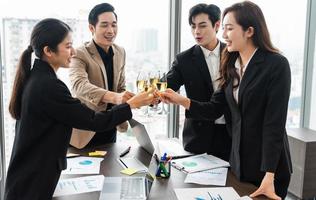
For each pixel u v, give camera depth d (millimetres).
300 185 3244
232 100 1787
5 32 2893
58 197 1486
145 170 1808
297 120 4219
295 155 3289
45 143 1453
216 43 2318
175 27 3430
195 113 2031
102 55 2434
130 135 2426
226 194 1518
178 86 2398
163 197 1485
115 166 1882
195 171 1793
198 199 1460
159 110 2445
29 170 1422
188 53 2369
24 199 1415
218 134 2258
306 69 4145
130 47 3270
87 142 2230
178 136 3592
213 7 2273
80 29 3059
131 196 1467
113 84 2496
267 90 1622
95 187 1590
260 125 1671
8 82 2928
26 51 1516
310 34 4066
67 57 1556
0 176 2938
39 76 1452
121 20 3189
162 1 3402
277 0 3803
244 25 1660
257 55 1681
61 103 1451
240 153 1729
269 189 1503
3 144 2963
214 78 2285
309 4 4016
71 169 1819
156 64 3459
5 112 2957
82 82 2213
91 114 1571
